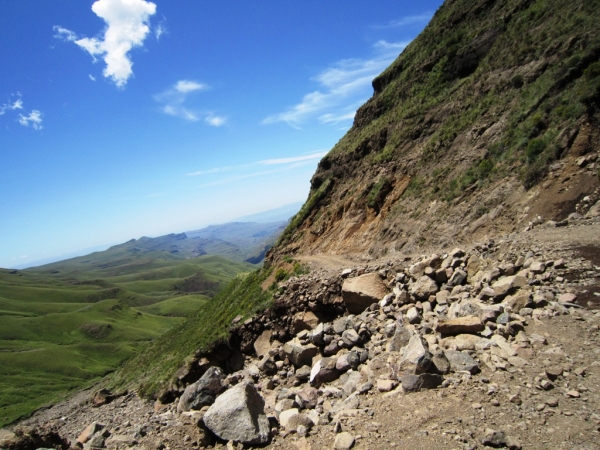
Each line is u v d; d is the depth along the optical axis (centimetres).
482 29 3484
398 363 877
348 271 1908
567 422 571
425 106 3559
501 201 1916
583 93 1750
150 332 14812
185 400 1121
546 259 1136
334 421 775
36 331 14512
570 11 2491
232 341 2264
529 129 2028
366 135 4206
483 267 1313
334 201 4056
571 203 1514
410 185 2970
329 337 1448
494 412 635
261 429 795
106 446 847
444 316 1125
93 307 17262
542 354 757
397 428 665
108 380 6156
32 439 815
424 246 2247
